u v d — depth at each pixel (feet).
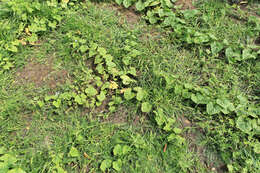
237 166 7.07
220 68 9.20
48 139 7.61
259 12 11.08
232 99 8.31
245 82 8.98
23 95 8.42
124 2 11.00
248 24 10.64
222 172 7.18
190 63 9.36
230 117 7.94
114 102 8.18
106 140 7.48
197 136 7.77
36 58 9.42
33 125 7.84
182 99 8.31
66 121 7.94
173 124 7.92
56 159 6.98
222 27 10.41
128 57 9.03
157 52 9.61
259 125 7.60
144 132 7.77
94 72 9.05
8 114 7.93
